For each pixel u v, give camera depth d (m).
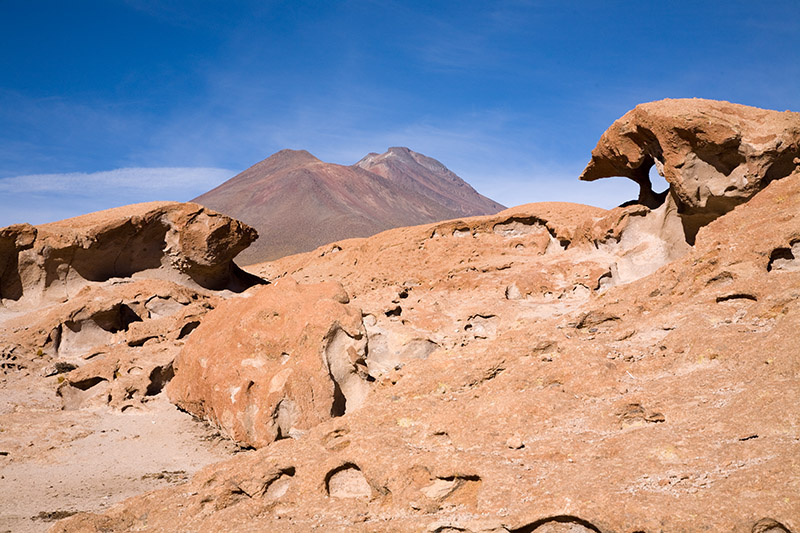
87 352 31.98
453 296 33.09
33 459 19.61
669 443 10.05
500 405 12.66
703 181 26.31
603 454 10.49
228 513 11.57
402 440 12.17
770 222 16.69
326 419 18.03
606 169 32.78
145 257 40.38
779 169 25.41
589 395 12.84
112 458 19.61
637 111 27.81
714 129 25.17
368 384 19.25
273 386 18.25
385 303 30.97
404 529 9.98
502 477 10.20
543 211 39.25
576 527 9.00
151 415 23.69
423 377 14.75
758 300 14.32
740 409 10.40
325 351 18.95
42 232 36.72
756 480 8.44
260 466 12.23
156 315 34.41
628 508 8.59
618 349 14.34
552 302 30.14
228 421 18.95
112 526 12.00
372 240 44.34
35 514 14.84
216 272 42.50
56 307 34.66
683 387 11.91
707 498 8.44
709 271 16.44
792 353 11.09
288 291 20.89
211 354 21.03
